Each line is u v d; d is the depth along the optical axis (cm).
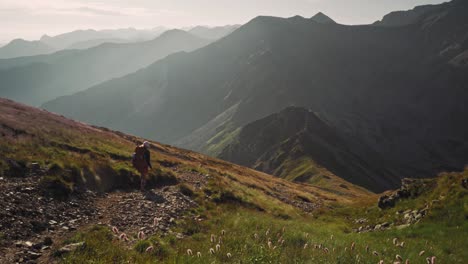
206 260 1036
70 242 1193
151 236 1380
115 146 3956
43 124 3662
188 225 1678
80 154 2672
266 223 1803
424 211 2388
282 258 1130
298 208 4056
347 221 3169
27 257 1073
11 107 4331
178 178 3067
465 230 1988
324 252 1276
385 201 3064
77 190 1948
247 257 1095
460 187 2375
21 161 2012
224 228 1680
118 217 1673
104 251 1049
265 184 5759
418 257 1434
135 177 2567
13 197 1557
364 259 1259
